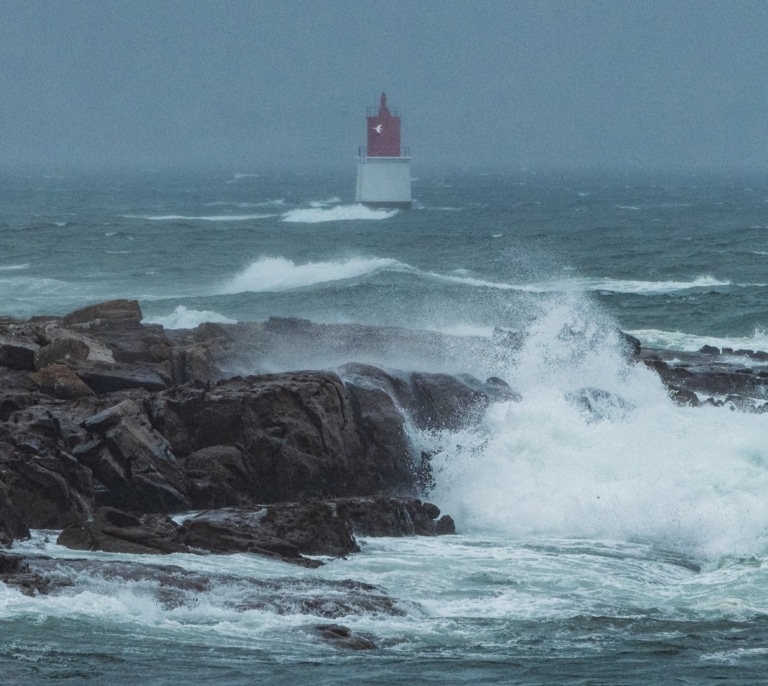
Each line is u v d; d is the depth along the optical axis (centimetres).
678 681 4744
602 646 5184
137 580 5559
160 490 7081
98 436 7231
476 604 5772
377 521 7106
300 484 7688
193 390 7869
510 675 4734
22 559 5641
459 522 7656
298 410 7888
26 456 6775
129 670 4547
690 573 6606
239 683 4478
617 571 6500
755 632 5450
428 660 4884
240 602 5425
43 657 4622
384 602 5619
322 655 4859
